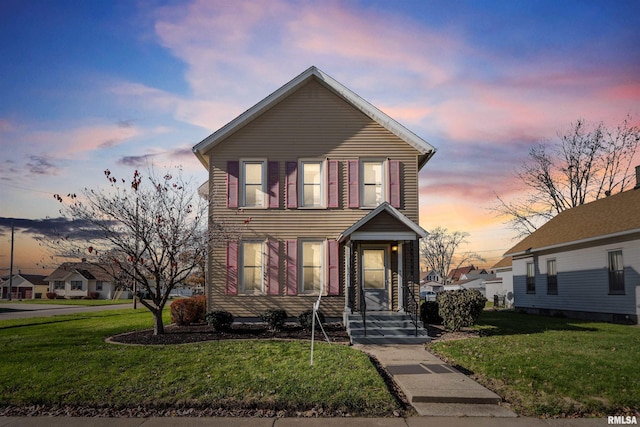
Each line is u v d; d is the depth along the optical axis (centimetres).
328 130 1781
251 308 1709
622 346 1237
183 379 873
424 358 1129
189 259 1470
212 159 1769
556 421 713
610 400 776
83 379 874
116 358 1034
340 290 1712
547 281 2622
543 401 779
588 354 1110
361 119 1788
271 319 1517
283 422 704
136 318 2234
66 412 755
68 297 7206
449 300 1560
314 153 1772
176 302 1745
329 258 1717
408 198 1755
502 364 1005
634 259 1939
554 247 2480
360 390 812
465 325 1539
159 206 1405
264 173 1766
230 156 1770
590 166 3747
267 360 1016
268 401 763
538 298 2717
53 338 1377
